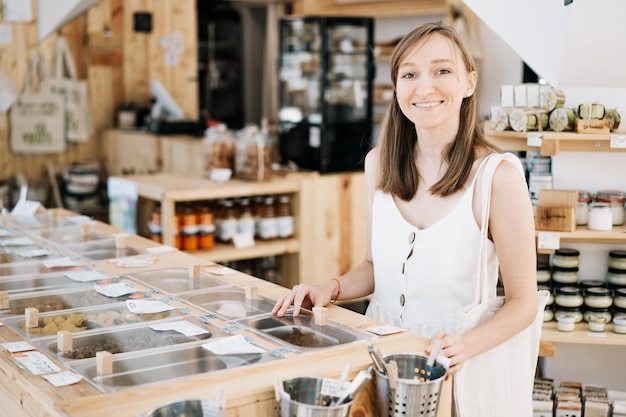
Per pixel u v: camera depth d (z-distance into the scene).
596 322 3.47
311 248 5.68
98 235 3.62
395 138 2.48
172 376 1.84
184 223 5.05
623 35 3.15
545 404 3.34
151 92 8.38
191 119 7.36
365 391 1.92
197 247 5.14
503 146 3.71
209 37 9.62
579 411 3.29
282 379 1.78
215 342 2.07
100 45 8.16
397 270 2.43
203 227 5.15
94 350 2.04
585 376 3.66
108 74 8.24
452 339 2.07
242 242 5.28
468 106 2.38
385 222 2.48
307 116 6.20
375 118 8.48
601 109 3.41
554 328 3.52
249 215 5.36
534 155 3.77
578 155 3.67
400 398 1.78
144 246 3.38
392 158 2.48
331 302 2.59
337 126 6.14
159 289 2.66
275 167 6.00
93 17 8.09
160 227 5.03
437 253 2.36
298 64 6.30
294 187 5.53
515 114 3.57
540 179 3.67
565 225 3.44
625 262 3.58
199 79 9.64
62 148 8.02
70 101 7.99
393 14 8.21
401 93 2.35
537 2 3.17
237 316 2.34
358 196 6.00
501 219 2.26
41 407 1.77
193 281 2.75
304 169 6.22
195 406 1.65
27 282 2.75
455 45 2.31
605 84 3.36
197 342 2.08
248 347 2.03
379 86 8.42
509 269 2.26
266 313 2.37
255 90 10.09
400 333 2.17
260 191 5.30
